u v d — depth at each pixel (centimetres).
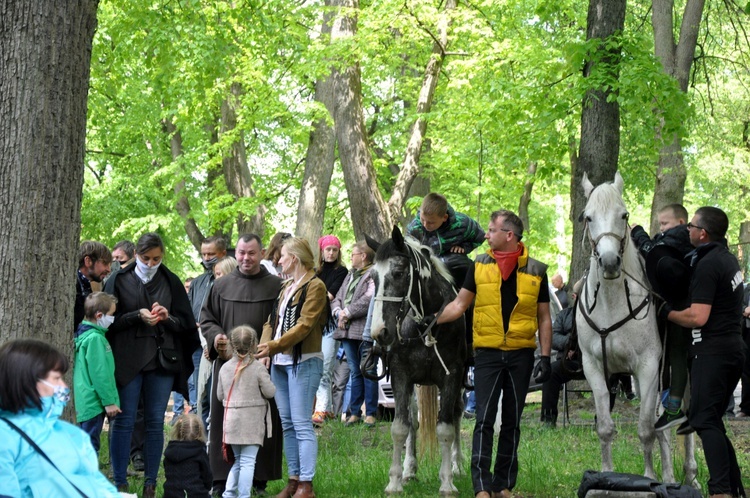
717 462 705
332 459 1014
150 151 2903
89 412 790
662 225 846
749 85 2431
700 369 721
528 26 2097
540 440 1121
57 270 633
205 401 1025
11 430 388
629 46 1376
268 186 2842
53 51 630
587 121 1403
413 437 912
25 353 395
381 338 771
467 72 1802
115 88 2402
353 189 1848
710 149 2459
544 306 800
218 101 2188
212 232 2620
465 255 927
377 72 2345
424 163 2567
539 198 3388
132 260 855
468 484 866
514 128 1576
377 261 789
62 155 635
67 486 392
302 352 812
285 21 1916
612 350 805
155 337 826
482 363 776
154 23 1578
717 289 721
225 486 838
